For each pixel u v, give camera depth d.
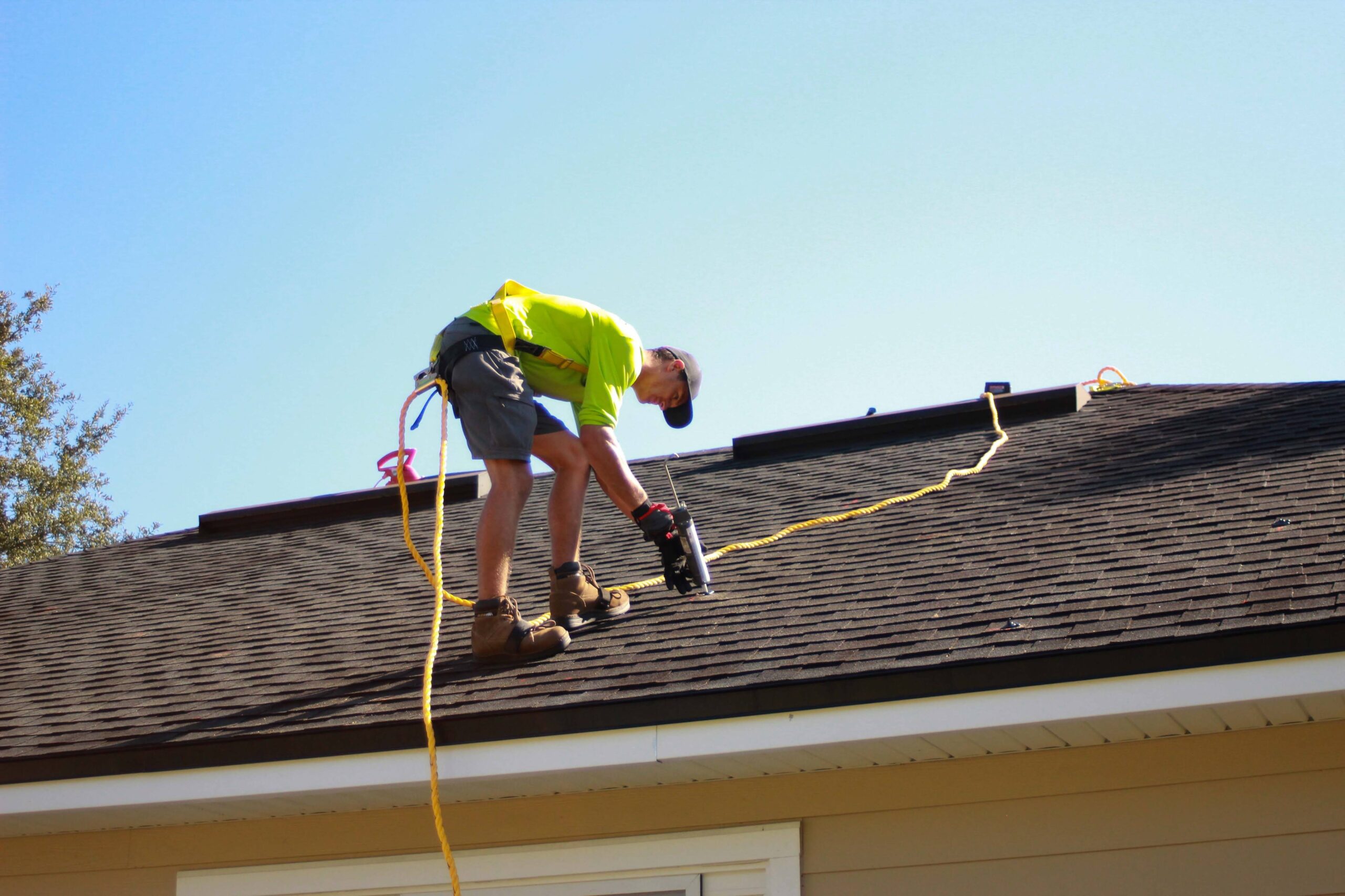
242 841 5.20
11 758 4.93
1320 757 3.92
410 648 5.53
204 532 9.79
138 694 5.60
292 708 4.90
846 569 5.41
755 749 4.11
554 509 5.24
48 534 26.11
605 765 4.26
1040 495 6.03
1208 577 4.20
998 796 4.25
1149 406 7.58
